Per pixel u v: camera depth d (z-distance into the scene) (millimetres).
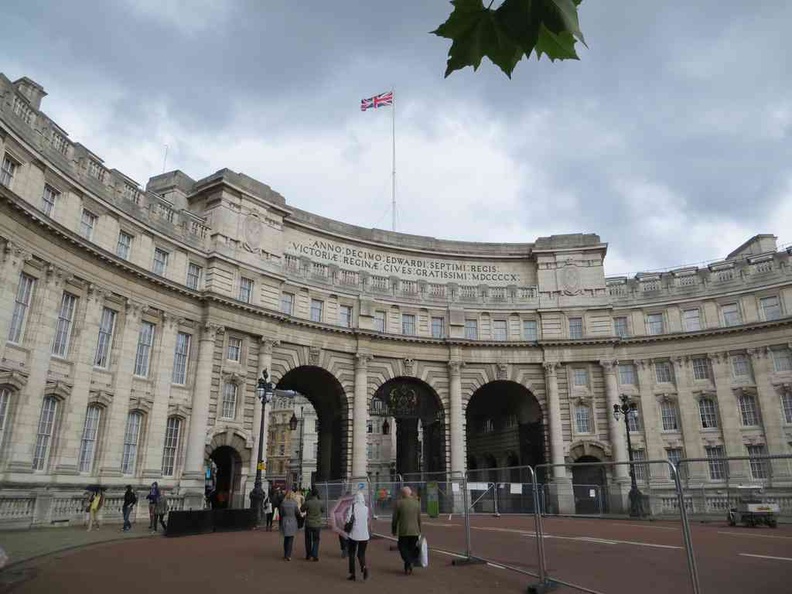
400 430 65750
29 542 24625
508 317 61719
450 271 64188
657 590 14703
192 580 17219
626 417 47312
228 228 49656
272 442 119250
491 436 71812
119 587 15773
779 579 15430
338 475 55500
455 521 36969
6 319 30969
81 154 37625
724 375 56250
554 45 3779
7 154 31766
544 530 30641
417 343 58750
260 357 49656
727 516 24281
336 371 55031
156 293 42750
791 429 52531
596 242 63125
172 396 43094
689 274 60031
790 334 53844
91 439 37188
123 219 41156
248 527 35281
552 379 59500
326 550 25219
